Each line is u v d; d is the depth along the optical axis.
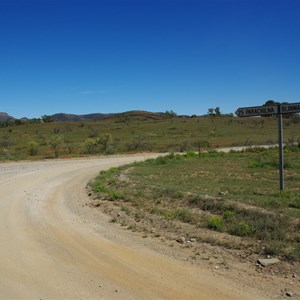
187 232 9.03
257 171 20.97
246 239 8.16
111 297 5.66
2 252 7.98
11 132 93.69
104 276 6.52
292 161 25.66
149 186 15.11
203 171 21.38
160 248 8.03
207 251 7.71
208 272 6.60
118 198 13.71
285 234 8.03
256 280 6.19
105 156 39.91
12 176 22.56
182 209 11.05
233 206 10.41
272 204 10.67
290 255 6.95
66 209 12.65
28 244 8.54
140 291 5.86
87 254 7.75
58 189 17.41
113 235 9.16
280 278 6.23
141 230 9.51
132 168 23.78
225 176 18.94
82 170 26.28
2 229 9.97
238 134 77.88
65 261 7.34
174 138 70.19
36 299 5.64
